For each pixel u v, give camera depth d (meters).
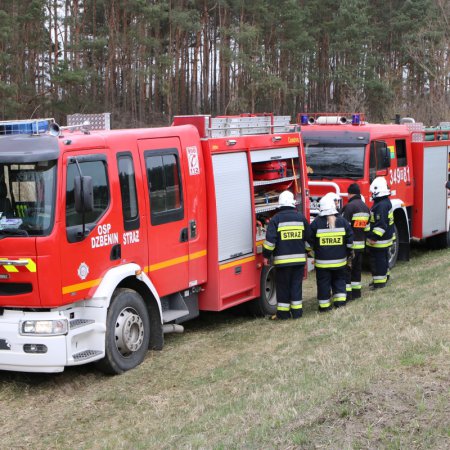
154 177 8.05
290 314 9.81
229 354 8.00
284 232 9.43
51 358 6.65
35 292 6.62
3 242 6.63
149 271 7.96
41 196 6.69
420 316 7.94
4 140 6.91
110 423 6.09
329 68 56.22
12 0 37.25
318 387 5.74
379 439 4.56
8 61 34.75
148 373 7.38
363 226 10.42
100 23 47.66
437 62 44.16
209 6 49.34
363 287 11.70
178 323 8.84
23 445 5.72
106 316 7.16
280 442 4.71
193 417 5.83
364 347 6.94
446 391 5.19
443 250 16.11
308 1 51.81
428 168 14.80
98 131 7.61
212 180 8.94
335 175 12.91
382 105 49.72
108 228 7.29
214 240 8.98
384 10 55.88
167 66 44.69
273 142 10.09
